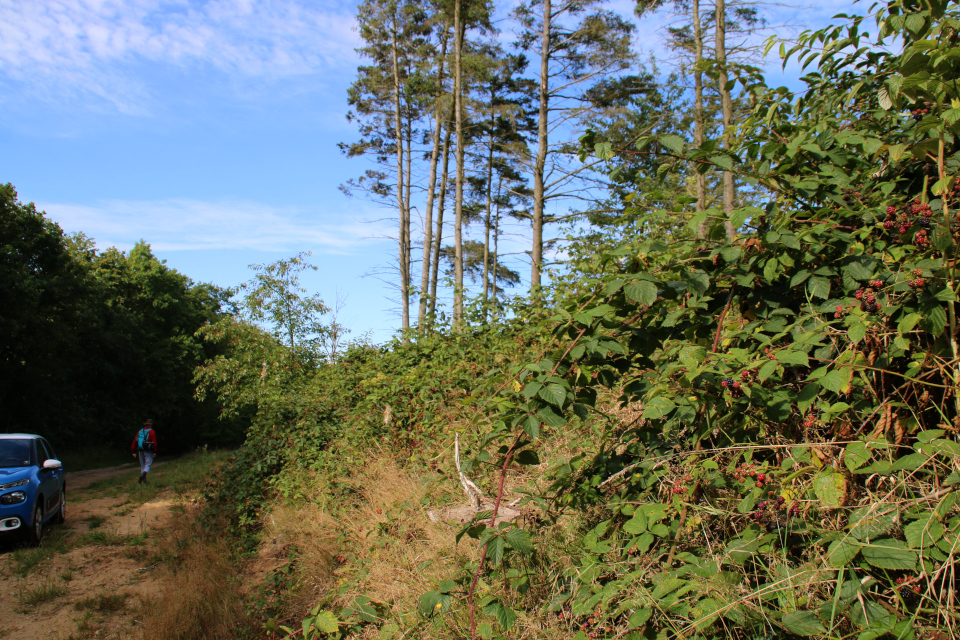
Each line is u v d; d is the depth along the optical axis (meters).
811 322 2.32
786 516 2.12
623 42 15.77
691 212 2.81
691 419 2.28
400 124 22.56
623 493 2.75
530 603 2.79
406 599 3.34
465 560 3.45
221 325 12.91
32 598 5.25
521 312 8.91
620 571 2.37
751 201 3.14
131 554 6.63
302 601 4.43
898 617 1.61
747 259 2.56
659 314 2.54
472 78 20.52
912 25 2.46
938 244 1.96
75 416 26.17
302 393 10.49
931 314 1.94
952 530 1.58
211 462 15.63
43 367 23.44
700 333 2.61
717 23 11.95
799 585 1.79
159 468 18.80
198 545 6.12
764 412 2.32
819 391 2.12
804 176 2.69
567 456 4.30
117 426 30.31
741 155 2.85
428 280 20.88
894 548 1.62
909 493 1.86
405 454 6.69
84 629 4.61
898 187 2.58
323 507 6.08
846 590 1.66
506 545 2.38
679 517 2.42
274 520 6.58
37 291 21.19
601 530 2.64
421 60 22.12
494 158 24.56
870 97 2.97
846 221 2.50
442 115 19.70
